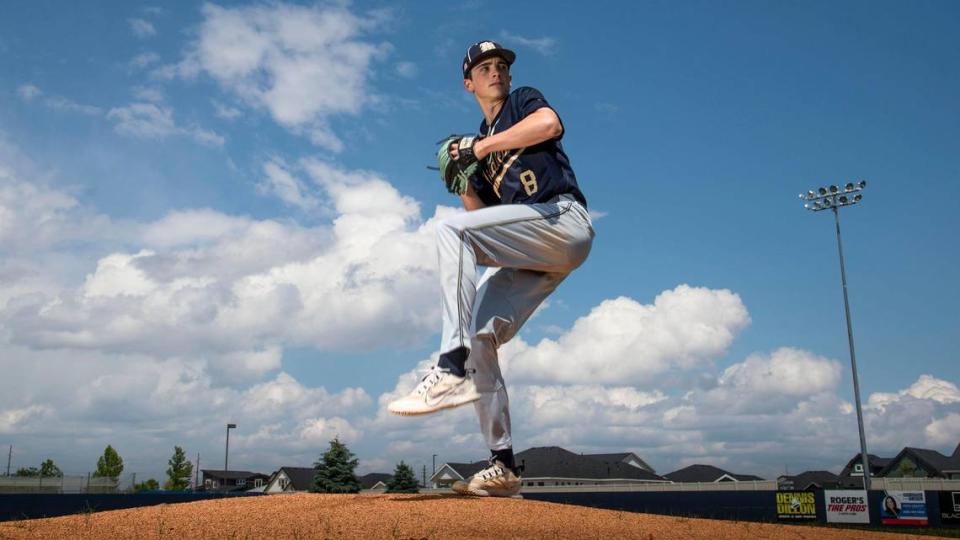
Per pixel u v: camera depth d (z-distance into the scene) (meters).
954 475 55.28
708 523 4.78
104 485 29.92
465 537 3.87
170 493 24.64
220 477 75.50
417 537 3.84
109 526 4.12
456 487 5.38
